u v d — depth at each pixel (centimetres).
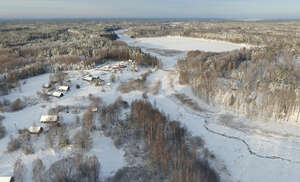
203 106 7312
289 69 9438
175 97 8138
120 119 5994
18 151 4559
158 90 8812
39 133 5128
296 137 5459
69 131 5278
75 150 4550
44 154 4444
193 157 4394
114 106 6675
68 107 6850
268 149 5069
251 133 5728
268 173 4350
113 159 4406
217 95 7700
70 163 4056
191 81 8944
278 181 4156
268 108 6506
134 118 5909
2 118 6116
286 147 5116
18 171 3822
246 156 4847
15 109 6706
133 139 5062
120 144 4872
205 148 5084
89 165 3869
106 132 5288
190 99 7862
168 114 6538
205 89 7819
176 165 4059
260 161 4684
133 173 3991
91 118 5703
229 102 7256
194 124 6256
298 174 4306
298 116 6216
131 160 4362
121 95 8206
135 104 6650
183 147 4788
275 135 5581
